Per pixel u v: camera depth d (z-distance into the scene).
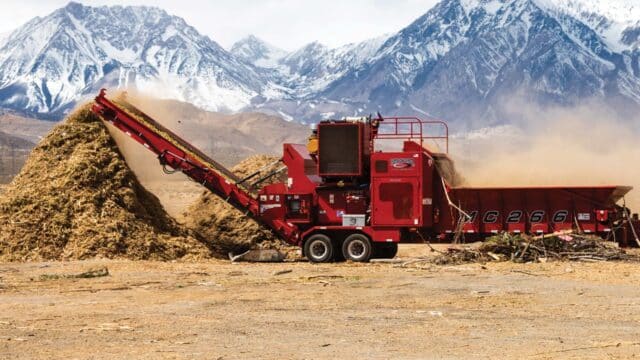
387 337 16.02
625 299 20.52
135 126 32.94
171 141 32.84
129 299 20.88
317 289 22.53
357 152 30.22
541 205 30.17
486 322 17.58
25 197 31.44
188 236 33.34
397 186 29.86
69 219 30.81
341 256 31.17
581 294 21.33
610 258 28.44
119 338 15.91
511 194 30.22
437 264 28.23
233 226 35.66
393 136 30.91
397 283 23.61
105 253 29.83
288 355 14.47
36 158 33.19
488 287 22.69
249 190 32.84
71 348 14.98
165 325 17.28
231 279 24.72
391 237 29.97
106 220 30.91
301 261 31.41
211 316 18.39
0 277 25.08
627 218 30.22
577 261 28.44
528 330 16.69
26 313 18.78
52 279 24.64
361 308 19.41
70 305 19.94
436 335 16.20
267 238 35.22
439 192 30.36
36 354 14.48
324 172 30.41
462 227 30.28
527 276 24.89
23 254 29.64
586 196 30.06
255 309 19.30
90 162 32.47
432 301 20.36
